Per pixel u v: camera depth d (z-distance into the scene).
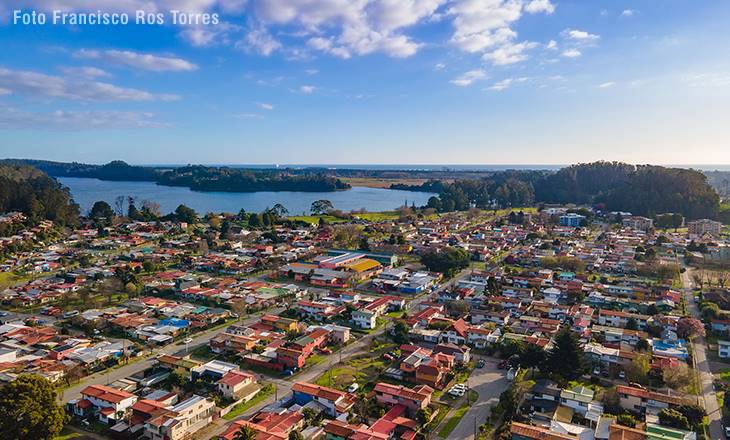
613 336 74.69
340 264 118.38
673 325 77.56
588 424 50.84
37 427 45.31
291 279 113.94
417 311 90.19
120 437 48.34
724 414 52.50
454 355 66.25
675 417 49.84
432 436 48.81
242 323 83.25
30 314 87.56
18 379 47.00
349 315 84.31
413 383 60.28
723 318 81.25
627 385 59.31
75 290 98.81
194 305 92.50
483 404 55.34
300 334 75.69
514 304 90.56
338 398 53.75
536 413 52.06
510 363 65.56
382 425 48.84
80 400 54.19
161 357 65.38
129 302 91.56
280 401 55.44
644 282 109.56
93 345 71.81
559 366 58.22
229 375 58.53
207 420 50.59
